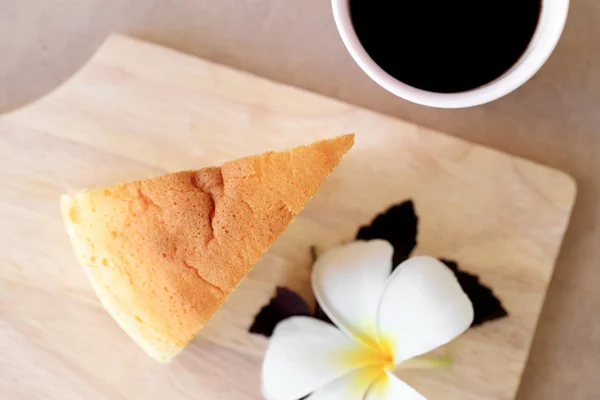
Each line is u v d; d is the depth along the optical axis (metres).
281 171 0.29
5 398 0.32
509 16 0.27
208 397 0.31
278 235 0.29
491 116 0.32
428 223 0.31
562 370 0.31
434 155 0.31
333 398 0.30
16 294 0.32
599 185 0.31
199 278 0.29
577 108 0.31
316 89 0.32
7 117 0.32
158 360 0.30
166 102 0.32
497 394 0.31
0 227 0.32
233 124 0.32
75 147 0.32
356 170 0.31
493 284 0.31
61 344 0.32
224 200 0.29
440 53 0.28
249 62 0.33
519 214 0.31
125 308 0.29
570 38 0.31
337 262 0.30
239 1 0.33
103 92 0.32
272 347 0.30
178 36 0.33
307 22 0.32
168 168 0.32
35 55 0.33
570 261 0.31
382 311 0.30
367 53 0.27
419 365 0.30
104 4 0.33
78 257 0.30
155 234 0.29
